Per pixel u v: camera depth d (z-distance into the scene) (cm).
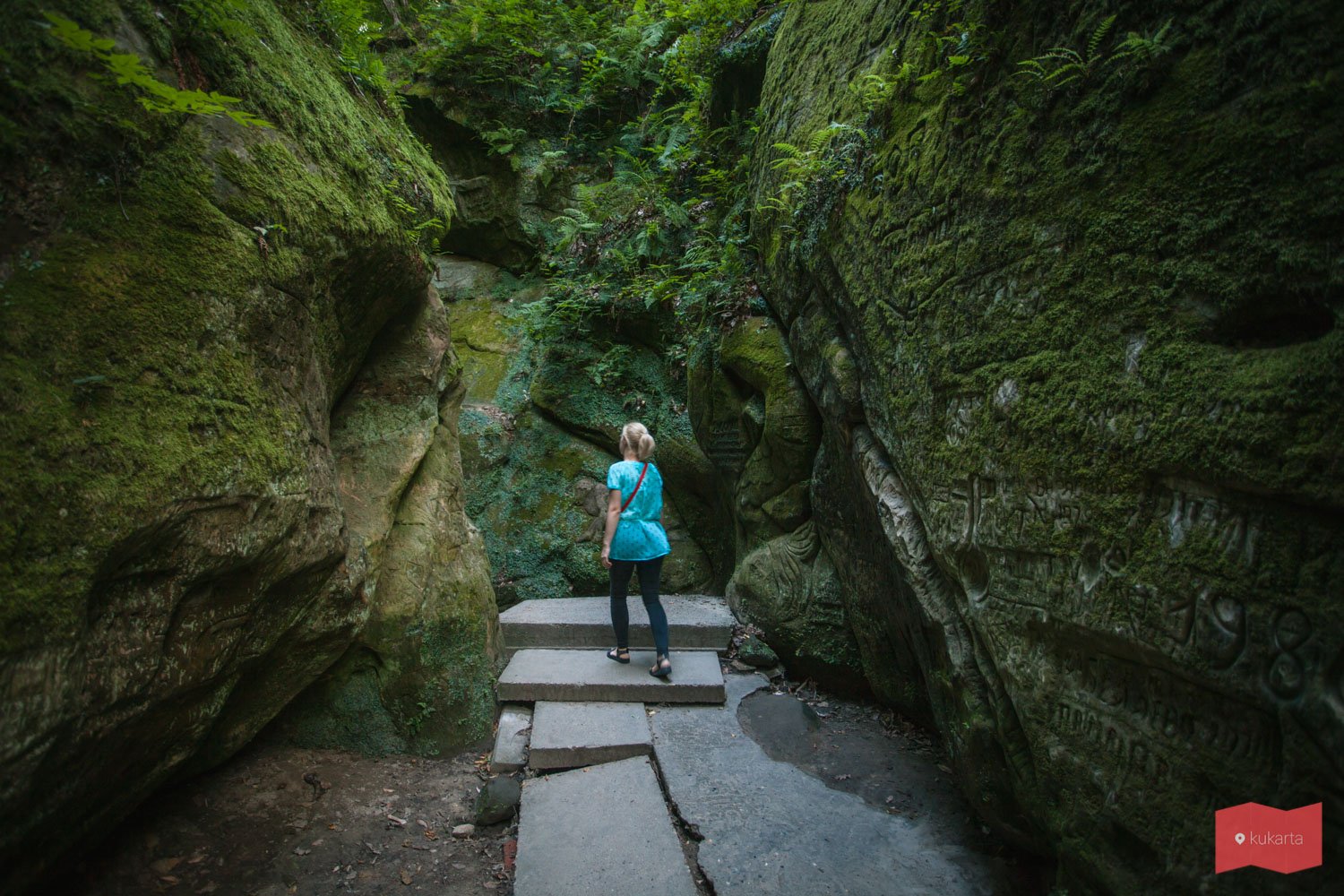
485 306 834
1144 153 183
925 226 279
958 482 261
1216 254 165
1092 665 208
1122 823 196
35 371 177
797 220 398
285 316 274
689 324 591
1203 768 172
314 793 338
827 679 466
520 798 349
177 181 228
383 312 384
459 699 401
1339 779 141
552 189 821
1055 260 212
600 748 381
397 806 342
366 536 364
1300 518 148
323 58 359
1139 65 184
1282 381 149
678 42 656
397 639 381
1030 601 227
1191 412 169
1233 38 161
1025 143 225
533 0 836
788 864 296
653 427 696
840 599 454
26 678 167
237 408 242
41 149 189
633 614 529
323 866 295
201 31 250
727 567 647
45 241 189
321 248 294
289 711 369
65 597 175
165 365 213
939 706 324
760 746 392
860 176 334
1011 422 229
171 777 301
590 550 686
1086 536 201
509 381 767
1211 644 166
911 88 299
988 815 288
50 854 214
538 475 722
